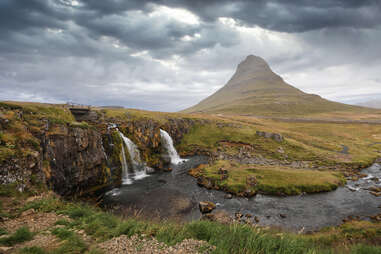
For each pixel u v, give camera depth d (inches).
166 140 2600.9
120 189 1456.7
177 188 1486.2
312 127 5167.3
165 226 434.6
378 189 1455.5
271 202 1255.5
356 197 1341.0
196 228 425.7
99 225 441.4
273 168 1893.5
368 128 4992.6
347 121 6176.2
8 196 631.8
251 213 1103.0
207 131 3393.2
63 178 1114.7
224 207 1176.2
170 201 1238.9
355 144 3408.0
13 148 818.8
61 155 1141.7
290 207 1185.4
